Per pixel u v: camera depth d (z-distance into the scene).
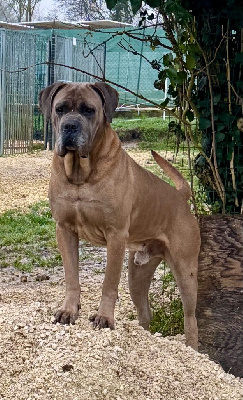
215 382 4.14
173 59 5.50
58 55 20.09
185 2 5.55
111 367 4.05
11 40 18.34
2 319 4.60
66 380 3.91
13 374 4.09
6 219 10.04
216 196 6.11
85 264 7.90
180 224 4.97
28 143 19.66
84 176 4.51
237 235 4.77
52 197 4.68
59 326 4.49
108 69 26.34
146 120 23.44
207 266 4.82
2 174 14.72
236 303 4.77
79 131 4.37
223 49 5.66
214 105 5.74
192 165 6.75
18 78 18.83
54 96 4.72
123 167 4.63
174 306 5.96
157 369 4.14
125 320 5.05
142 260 5.04
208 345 4.81
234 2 5.41
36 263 7.93
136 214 4.78
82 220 4.64
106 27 20.25
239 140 5.74
